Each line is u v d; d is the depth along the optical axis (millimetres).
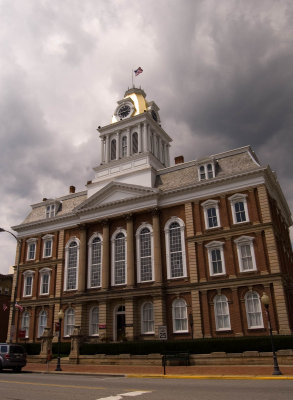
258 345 32656
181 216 44562
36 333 50594
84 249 49844
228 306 38094
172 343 36438
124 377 24672
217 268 40344
